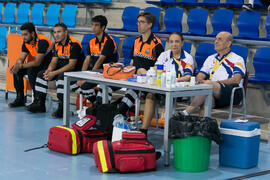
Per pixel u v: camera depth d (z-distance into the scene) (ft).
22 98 32.83
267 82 27.25
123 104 23.65
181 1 35.29
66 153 20.53
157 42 25.29
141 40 25.62
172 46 23.75
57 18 43.37
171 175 17.62
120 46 38.27
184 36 30.25
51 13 43.83
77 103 31.01
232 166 19.16
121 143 17.80
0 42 44.68
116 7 40.04
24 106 32.86
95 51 29.68
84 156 20.27
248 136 18.69
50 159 19.58
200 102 21.65
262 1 28.86
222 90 22.25
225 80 23.02
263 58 28.60
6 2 50.44
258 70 28.99
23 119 28.25
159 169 18.47
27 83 33.50
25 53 32.27
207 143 18.24
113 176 17.29
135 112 24.91
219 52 24.07
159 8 35.70
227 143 19.13
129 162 17.54
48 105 32.40
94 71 24.66
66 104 23.65
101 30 29.32
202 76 24.50
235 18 33.24
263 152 21.95
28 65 30.94
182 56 24.04
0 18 49.24
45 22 46.96
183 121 18.34
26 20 46.70
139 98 24.56
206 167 18.51
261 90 29.81
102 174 17.52
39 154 20.35
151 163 17.97
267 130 25.50
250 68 31.58
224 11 32.68
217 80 23.97
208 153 18.45
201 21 33.63
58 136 20.56
